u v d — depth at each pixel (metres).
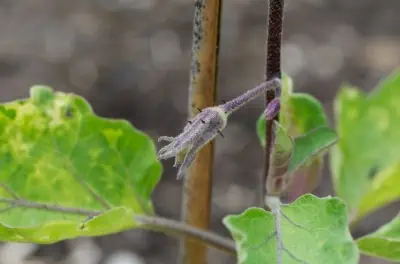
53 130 0.49
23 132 0.48
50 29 1.27
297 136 0.47
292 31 1.28
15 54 1.19
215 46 0.47
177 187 0.95
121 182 0.49
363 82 1.14
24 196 0.48
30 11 1.33
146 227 0.47
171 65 1.15
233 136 1.02
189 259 0.51
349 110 0.56
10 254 0.87
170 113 1.04
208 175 0.50
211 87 0.47
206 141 0.41
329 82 1.13
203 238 0.48
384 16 1.34
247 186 0.96
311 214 0.41
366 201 0.54
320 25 1.30
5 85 1.11
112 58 1.17
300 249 0.41
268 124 0.45
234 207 0.93
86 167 0.49
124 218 0.44
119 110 1.06
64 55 1.18
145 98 1.07
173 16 1.29
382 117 0.56
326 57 1.20
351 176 0.55
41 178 0.49
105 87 1.10
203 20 0.47
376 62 1.19
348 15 1.34
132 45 1.21
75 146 0.49
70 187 0.49
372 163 0.55
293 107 0.47
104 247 0.91
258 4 1.33
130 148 0.49
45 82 1.12
